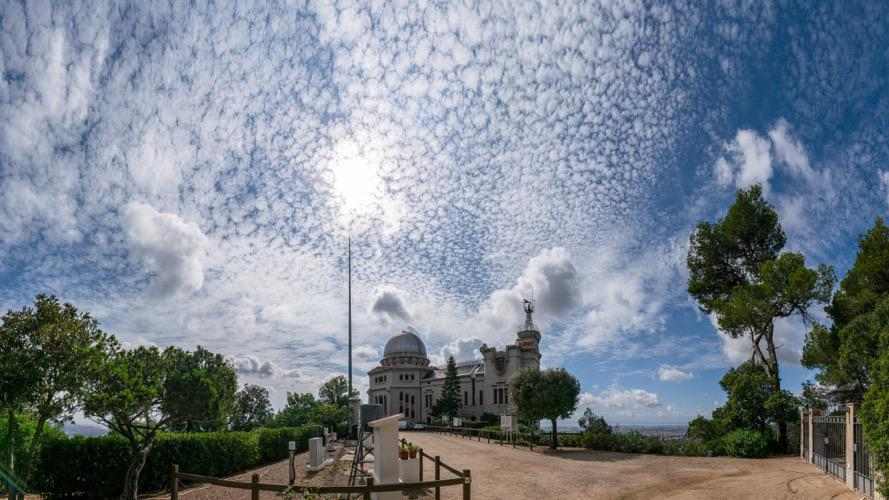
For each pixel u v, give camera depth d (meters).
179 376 18.53
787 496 16.70
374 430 15.48
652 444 32.78
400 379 111.56
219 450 22.86
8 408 13.87
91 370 14.81
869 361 25.80
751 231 37.19
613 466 25.17
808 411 27.02
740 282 38.12
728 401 32.84
